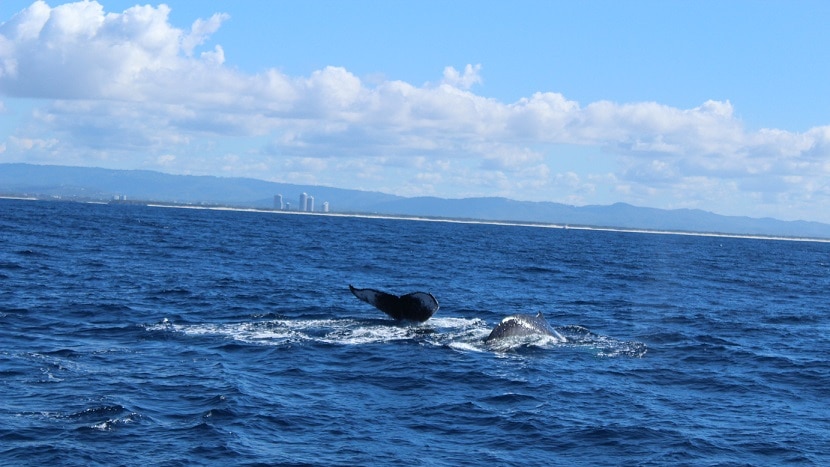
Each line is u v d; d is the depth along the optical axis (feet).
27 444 43.37
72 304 92.22
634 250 367.45
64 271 127.54
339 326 80.94
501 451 45.39
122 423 47.26
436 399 55.42
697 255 343.87
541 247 336.70
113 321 82.48
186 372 59.98
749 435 49.55
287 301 103.96
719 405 56.85
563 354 71.77
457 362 66.33
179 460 42.09
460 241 353.10
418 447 45.60
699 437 48.60
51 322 80.18
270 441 45.60
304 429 47.93
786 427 51.62
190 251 190.29
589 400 56.44
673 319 102.94
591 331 86.02
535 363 67.31
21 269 126.72
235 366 62.80
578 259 248.73
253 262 167.02
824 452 46.80
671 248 425.69
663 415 53.36
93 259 152.76
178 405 51.55
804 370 69.67
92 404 50.47
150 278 123.95
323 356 67.31
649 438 48.14
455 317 94.43
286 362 64.69
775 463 44.80
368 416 51.03
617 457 44.96
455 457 44.14
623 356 72.43
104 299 97.71
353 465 42.32
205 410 50.37
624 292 140.15
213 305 97.19
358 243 280.10
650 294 139.03
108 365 61.62
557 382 61.11
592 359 70.38
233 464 41.86
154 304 95.86
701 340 84.33
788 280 200.75
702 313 111.75
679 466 43.78
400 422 50.08
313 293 114.32
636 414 53.36
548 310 107.45
